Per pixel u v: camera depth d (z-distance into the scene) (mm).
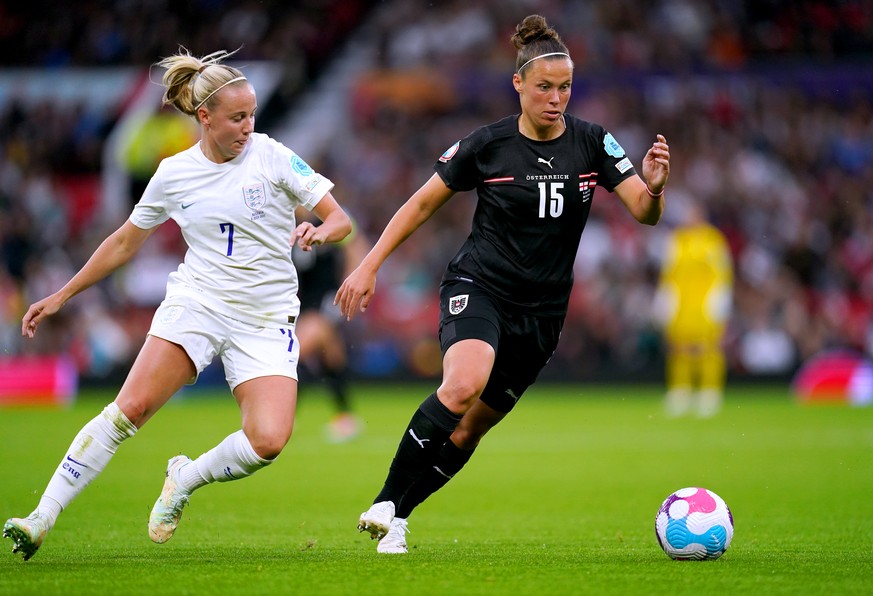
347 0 105500
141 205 18859
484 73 93312
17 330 76562
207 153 18641
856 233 85250
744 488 31781
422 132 93500
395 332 78688
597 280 80312
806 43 96312
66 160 93250
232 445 18656
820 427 51875
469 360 18328
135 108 95188
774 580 16047
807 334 76938
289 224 19016
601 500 29859
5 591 14953
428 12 102000
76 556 19047
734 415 59312
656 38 95688
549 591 15039
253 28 102250
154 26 101625
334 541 21859
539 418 58938
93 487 32094
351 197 90125
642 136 90812
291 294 19359
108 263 18984
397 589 15141
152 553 19562
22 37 102562
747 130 90562
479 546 20969
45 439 46281
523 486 33188
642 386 77000
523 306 19438
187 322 18578
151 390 18359
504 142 19250
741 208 85750
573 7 97688
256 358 18797
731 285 80188
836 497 29641
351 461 39938
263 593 14828
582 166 19297
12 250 82812
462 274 19516
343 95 99938
